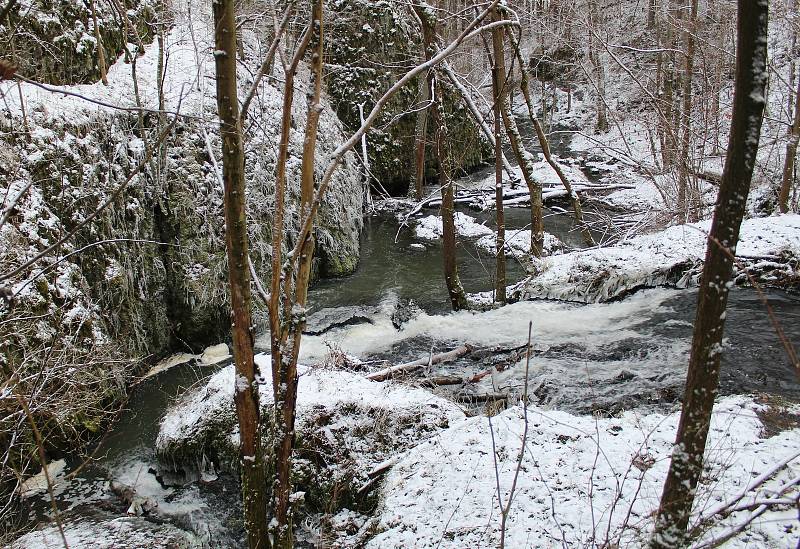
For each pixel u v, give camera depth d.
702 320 2.12
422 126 16.08
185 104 9.12
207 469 5.59
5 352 5.39
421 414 5.18
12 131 6.53
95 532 4.85
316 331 8.87
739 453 3.91
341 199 12.28
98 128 7.78
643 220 11.80
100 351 6.55
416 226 14.83
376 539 3.78
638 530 3.26
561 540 3.38
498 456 4.23
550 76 27.78
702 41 11.86
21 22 7.30
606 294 8.77
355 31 15.94
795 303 7.74
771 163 13.92
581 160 20.38
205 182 8.84
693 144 13.04
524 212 15.94
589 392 6.21
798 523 3.19
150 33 10.97
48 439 5.74
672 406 5.70
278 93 11.82
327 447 4.95
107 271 7.27
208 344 8.74
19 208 6.20
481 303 9.42
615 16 20.67
